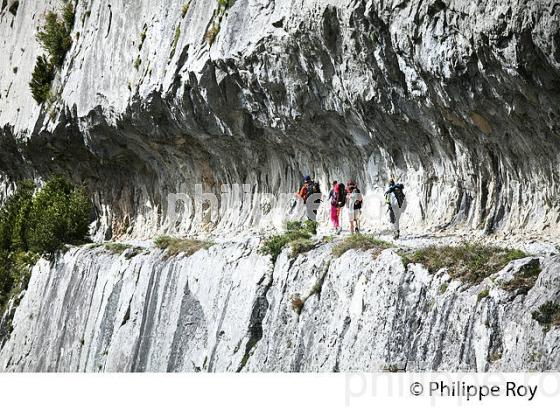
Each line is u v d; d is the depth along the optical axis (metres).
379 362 25.08
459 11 26.00
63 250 50.78
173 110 41.41
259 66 35.31
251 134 39.38
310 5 31.64
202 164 44.66
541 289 21.19
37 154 56.44
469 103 27.48
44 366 46.66
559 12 22.78
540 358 20.19
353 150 35.56
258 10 35.41
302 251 31.84
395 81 30.11
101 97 46.44
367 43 30.02
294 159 39.03
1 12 65.31
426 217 31.77
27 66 58.28
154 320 38.44
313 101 34.59
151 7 43.75
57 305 47.78
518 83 25.09
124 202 52.53
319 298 29.42
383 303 26.02
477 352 21.95
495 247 24.97
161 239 41.97
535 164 27.38
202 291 35.88
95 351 41.78
